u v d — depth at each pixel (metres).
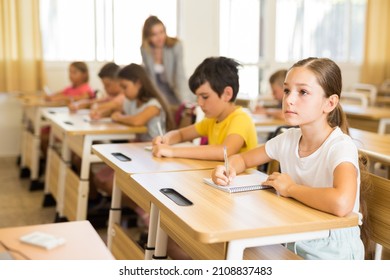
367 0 6.91
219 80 2.20
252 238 1.26
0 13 5.26
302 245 1.62
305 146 1.69
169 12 5.98
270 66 6.60
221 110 2.26
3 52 5.33
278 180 1.55
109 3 5.70
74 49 5.68
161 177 1.75
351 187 1.41
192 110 3.41
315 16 6.81
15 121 5.64
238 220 1.29
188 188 1.60
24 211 3.74
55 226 1.28
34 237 1.18
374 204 1.78
